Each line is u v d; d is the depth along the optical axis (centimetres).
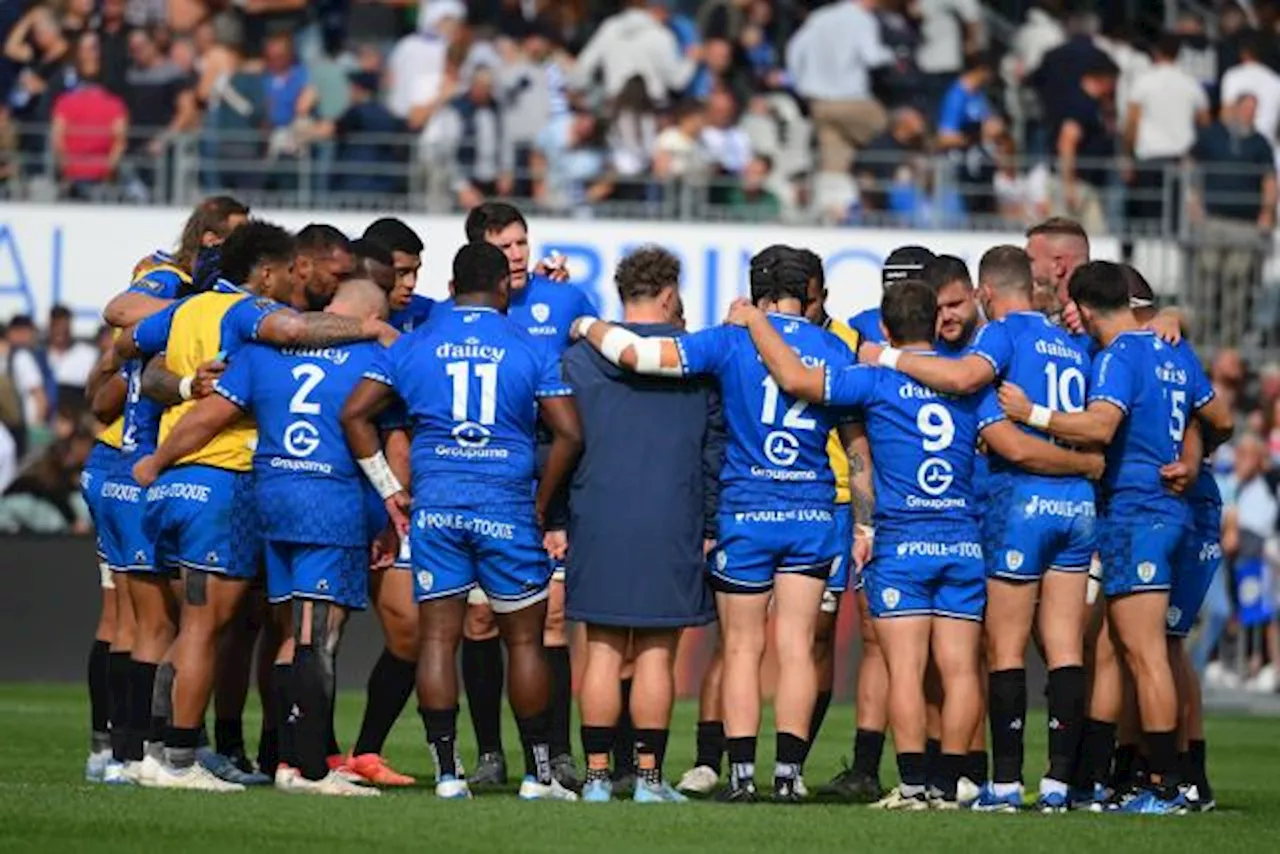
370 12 8456
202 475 3588
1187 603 3812
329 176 7762
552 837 3020
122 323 3784
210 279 3775
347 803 3350
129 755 3769
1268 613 7069
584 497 3575
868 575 3619
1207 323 7675
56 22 8075
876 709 3972
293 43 8194
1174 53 8244
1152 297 4003
